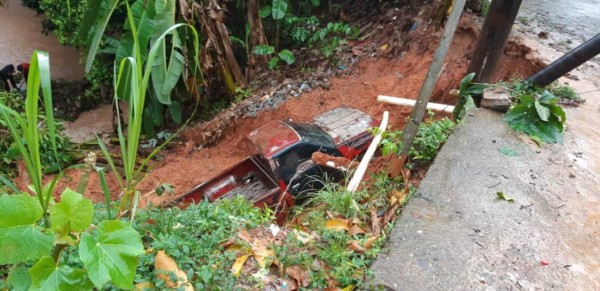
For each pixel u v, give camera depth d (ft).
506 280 8.59
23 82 34.32
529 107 14.16
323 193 12.40
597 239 10.01
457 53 23.94
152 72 20.95
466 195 10.91
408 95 23.84
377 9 31.42
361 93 25.53
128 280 5.35
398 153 12.90
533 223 10.18
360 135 20.20
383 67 26.55
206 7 24.61
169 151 27.07
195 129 27.68
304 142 18.31
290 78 28.50
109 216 7.29
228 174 18.94
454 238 9.49
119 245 5.50
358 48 28.71
